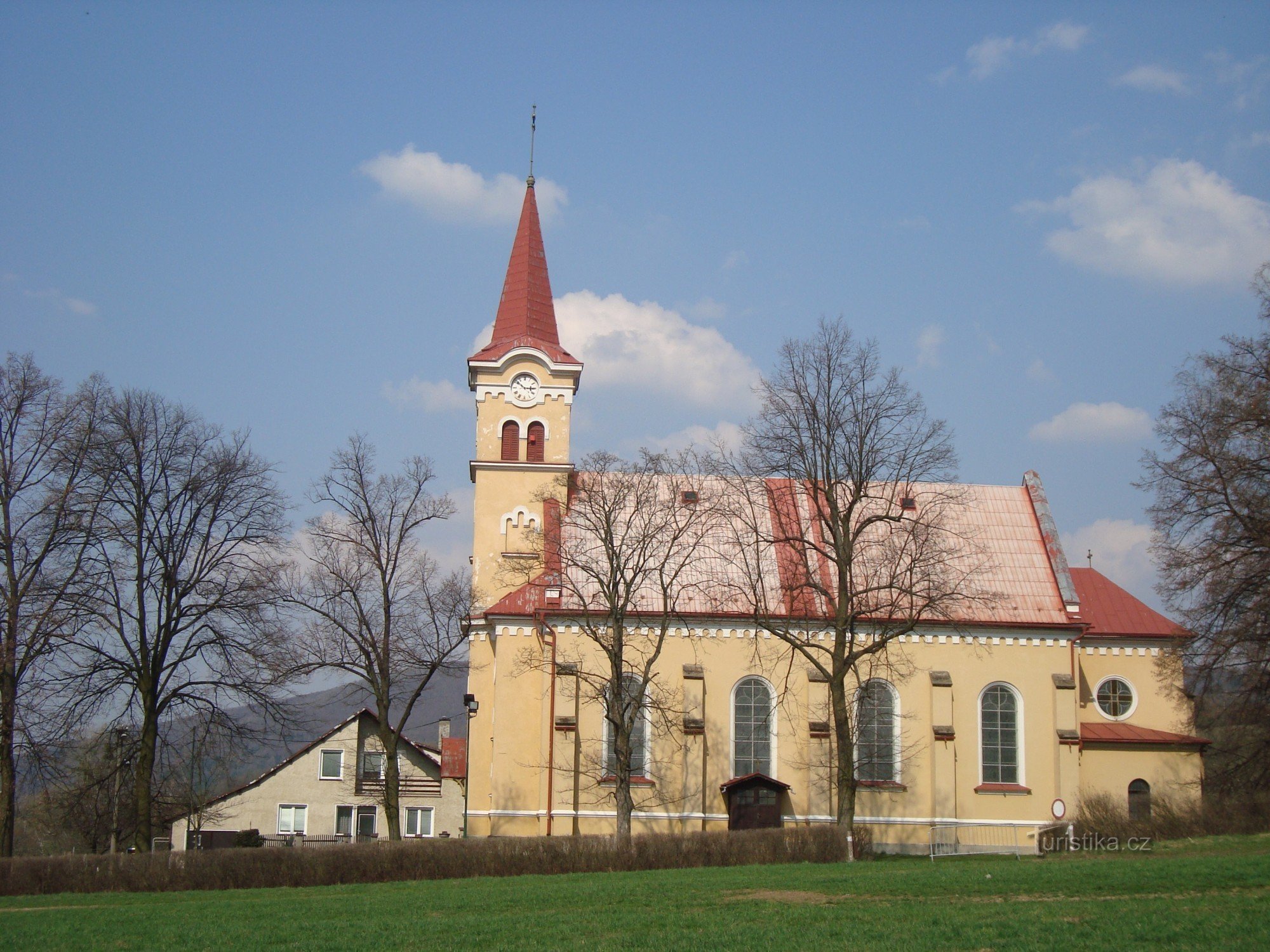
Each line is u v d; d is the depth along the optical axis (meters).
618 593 57.69
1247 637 54.97
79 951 30.19
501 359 68.25
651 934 28.94
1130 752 64.44
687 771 59.62
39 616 51.91
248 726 56.56
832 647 61.97
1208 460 58.38
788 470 55.12
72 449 54.81
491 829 59.00
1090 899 31.73
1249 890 31.86
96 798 61.00
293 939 30.70
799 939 27.45
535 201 72.69
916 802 61.19
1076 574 71.31
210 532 56.84
